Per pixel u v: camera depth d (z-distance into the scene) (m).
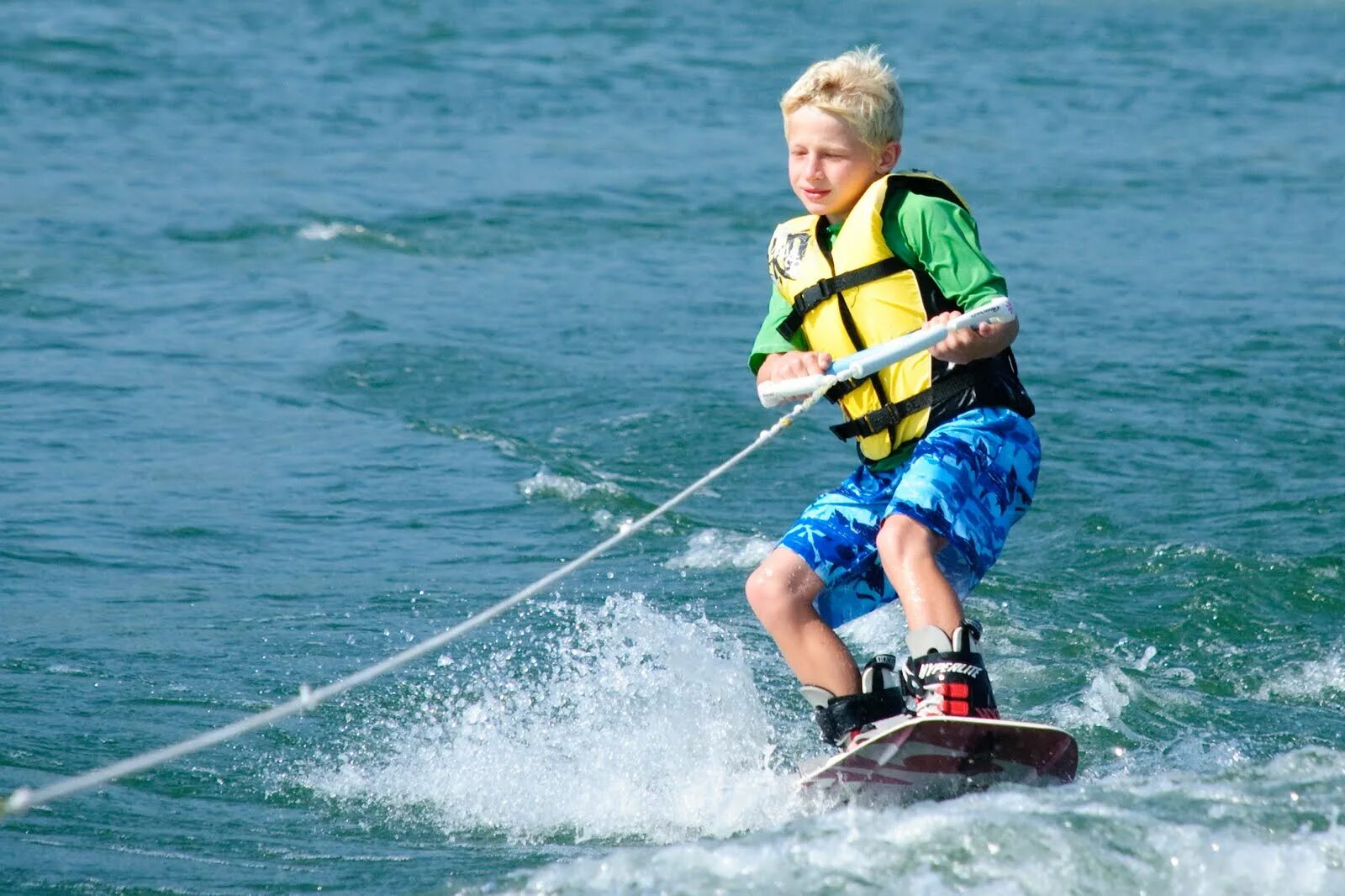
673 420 34.91
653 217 61.84
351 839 16.05
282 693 20.30
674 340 42.69
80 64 95.06
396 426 34.44
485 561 26.28
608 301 47.62
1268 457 31.89
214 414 35.00
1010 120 90.50
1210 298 47.25
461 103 90.69
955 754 15.41
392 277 51.12
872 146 17.08
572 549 26.97
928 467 16.34
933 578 15.99
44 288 47.06
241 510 28.59
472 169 71.44
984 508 16.39
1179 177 72.88
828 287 17.00
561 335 43.03
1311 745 18.88
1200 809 13.93
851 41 126.69
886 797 15.85
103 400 35.66
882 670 17.03
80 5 121.00
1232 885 12.76
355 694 20.25
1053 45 130.25
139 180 66.00
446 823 16.56
